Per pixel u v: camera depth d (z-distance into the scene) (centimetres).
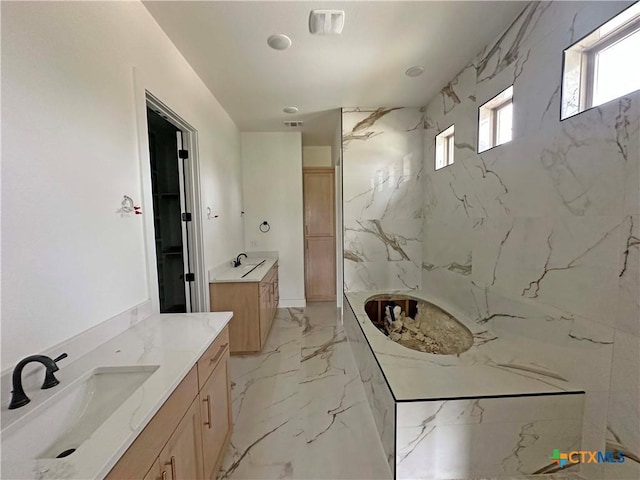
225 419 162
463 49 220
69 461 65
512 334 194
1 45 87
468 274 250
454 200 272
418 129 345
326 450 170
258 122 379
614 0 121
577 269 143
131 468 75
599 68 134
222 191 323
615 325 125
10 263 88
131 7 155
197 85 250
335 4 169
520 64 179
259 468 158
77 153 116
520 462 145
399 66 243
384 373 165
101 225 129
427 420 142
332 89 286
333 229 473
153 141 312
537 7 165
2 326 86
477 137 231
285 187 430
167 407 96
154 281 169
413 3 169
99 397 104
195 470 119
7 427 75
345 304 343
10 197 89
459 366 170
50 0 104
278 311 428
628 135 117
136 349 123
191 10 171
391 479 150
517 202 186
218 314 170
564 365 152
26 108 95
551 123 157
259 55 220
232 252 364
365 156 346
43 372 97
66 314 109
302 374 254
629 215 118
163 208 321
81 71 118
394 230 356
